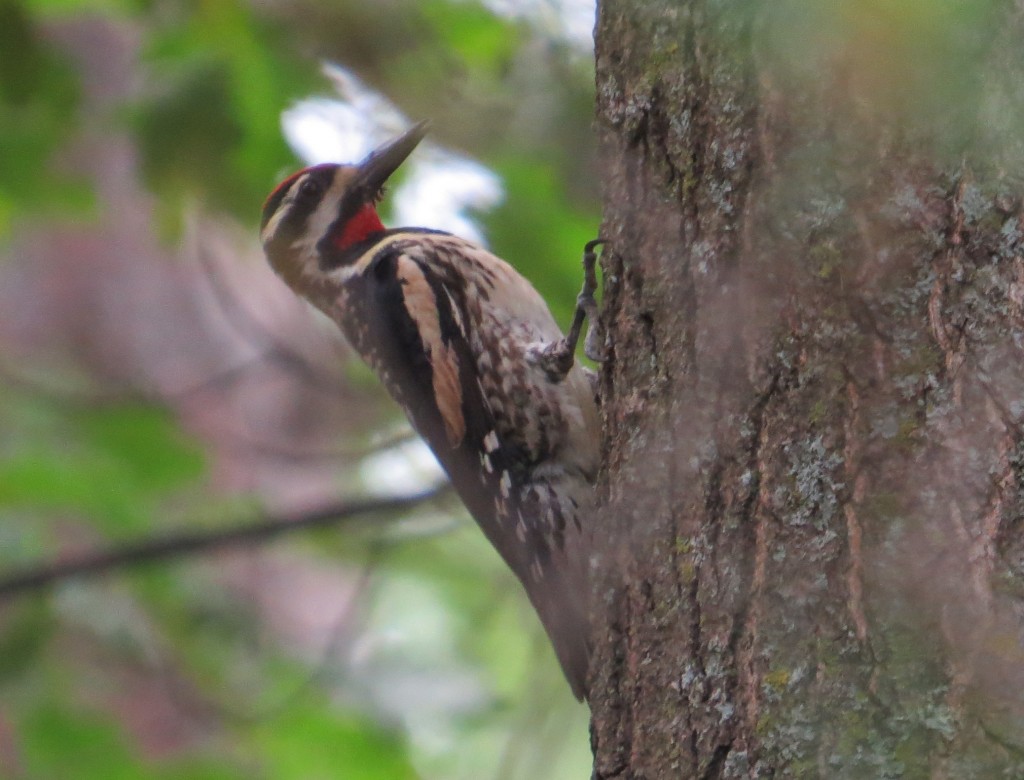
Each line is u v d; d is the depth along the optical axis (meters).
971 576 5.14
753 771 5.43
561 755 14.06
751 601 5.60
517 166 12.43
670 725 5.82
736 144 5.91
